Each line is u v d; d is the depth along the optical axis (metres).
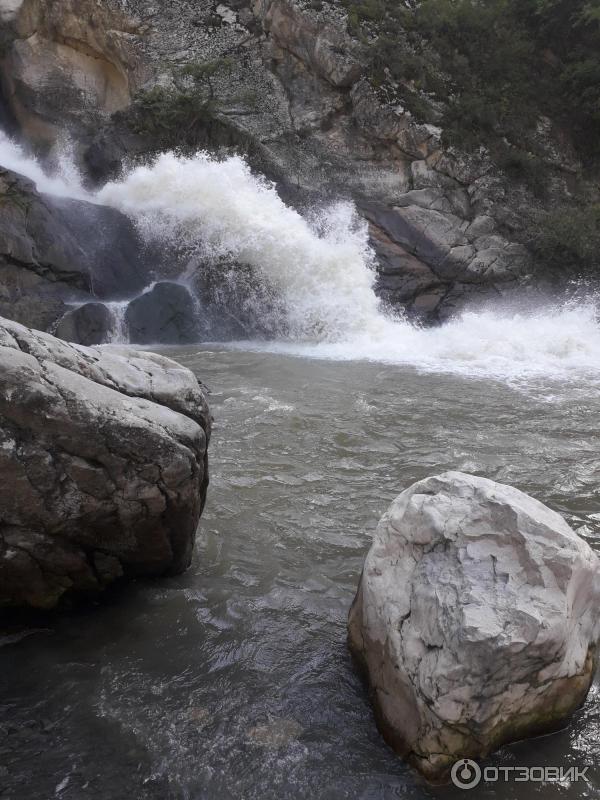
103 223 11.97
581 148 16.81
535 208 15.16
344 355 10.45
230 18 16.75
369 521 4.77
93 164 14.50
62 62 17.36
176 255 12.13
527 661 2.64
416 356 10.47
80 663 3.27
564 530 3.02
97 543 3.57
